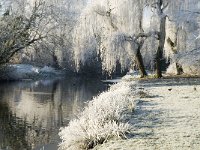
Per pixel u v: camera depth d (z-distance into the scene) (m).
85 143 11.47
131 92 21.36
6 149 14.30
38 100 29.17
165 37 35.00
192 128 11.62
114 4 34.44
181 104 16.72
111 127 11.40
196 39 32.31
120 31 32.41
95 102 17.06
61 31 47.09
